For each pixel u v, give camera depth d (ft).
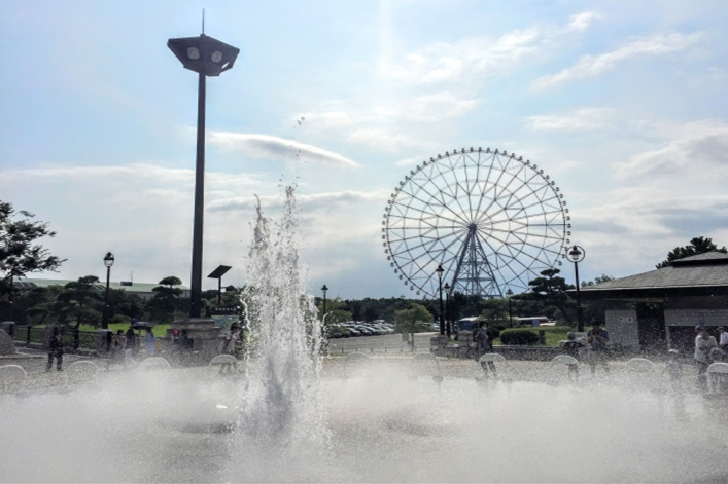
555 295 215.10
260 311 43.39
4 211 159.33
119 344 83.25
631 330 87.97
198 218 90.84
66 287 232.94
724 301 82.89
